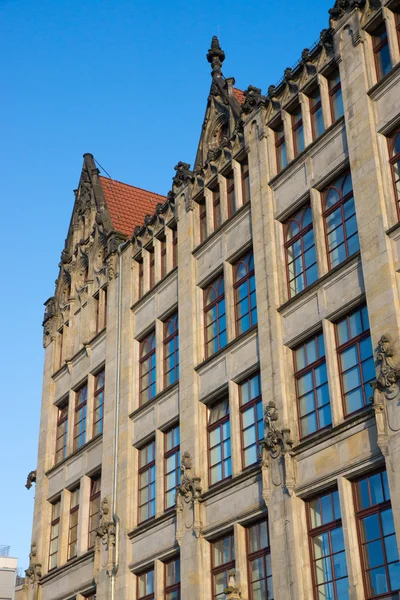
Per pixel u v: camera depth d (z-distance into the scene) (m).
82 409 42.88
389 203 26.16
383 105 27.42
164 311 37.41
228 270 33.66
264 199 32.09
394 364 23.77
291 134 32.19
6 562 54.94
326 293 27.94
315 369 27.95
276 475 27.38
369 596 23.50
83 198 48.81
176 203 38.28
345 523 24.48
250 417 30.48
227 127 37.75
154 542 33.44
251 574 28.20
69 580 38.78
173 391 35.12
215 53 39.94
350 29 29.56
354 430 25.06
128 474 36.31
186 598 30.19
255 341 30.94
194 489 31.20
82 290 45.59
